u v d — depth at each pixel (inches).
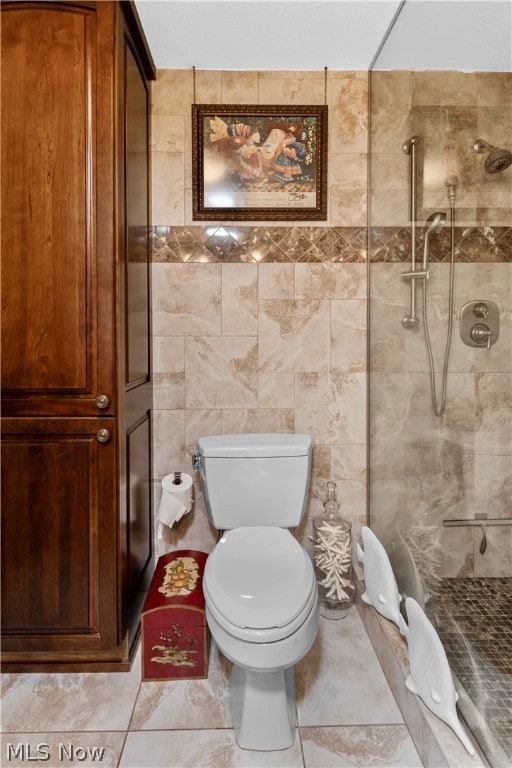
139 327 66.7
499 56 46.7
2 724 50.4
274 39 66.8
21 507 56.1
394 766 45.8
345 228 75.0
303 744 48.2
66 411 55.9
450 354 52.8
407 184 61.2
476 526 49.1
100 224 55.1
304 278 75.0
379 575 62.1
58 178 54.6
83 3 53.9
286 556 54.6
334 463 77.0
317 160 73.9
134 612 63.1
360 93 74.2
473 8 48.0
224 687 56.0
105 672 58.2
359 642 63.9
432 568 53.0
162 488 70.4
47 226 54.8
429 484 55.0
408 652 51.9
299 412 76.2
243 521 66.6
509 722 40.2
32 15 53.9
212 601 47.4
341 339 75.8
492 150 48.6
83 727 50.1
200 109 72.8
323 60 71.8
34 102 54.2
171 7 60.7
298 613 45.4
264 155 73.7
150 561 74.0
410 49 59.4
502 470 48.9
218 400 75.5
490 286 49.6
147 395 71.8
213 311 74.7
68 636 57.1
